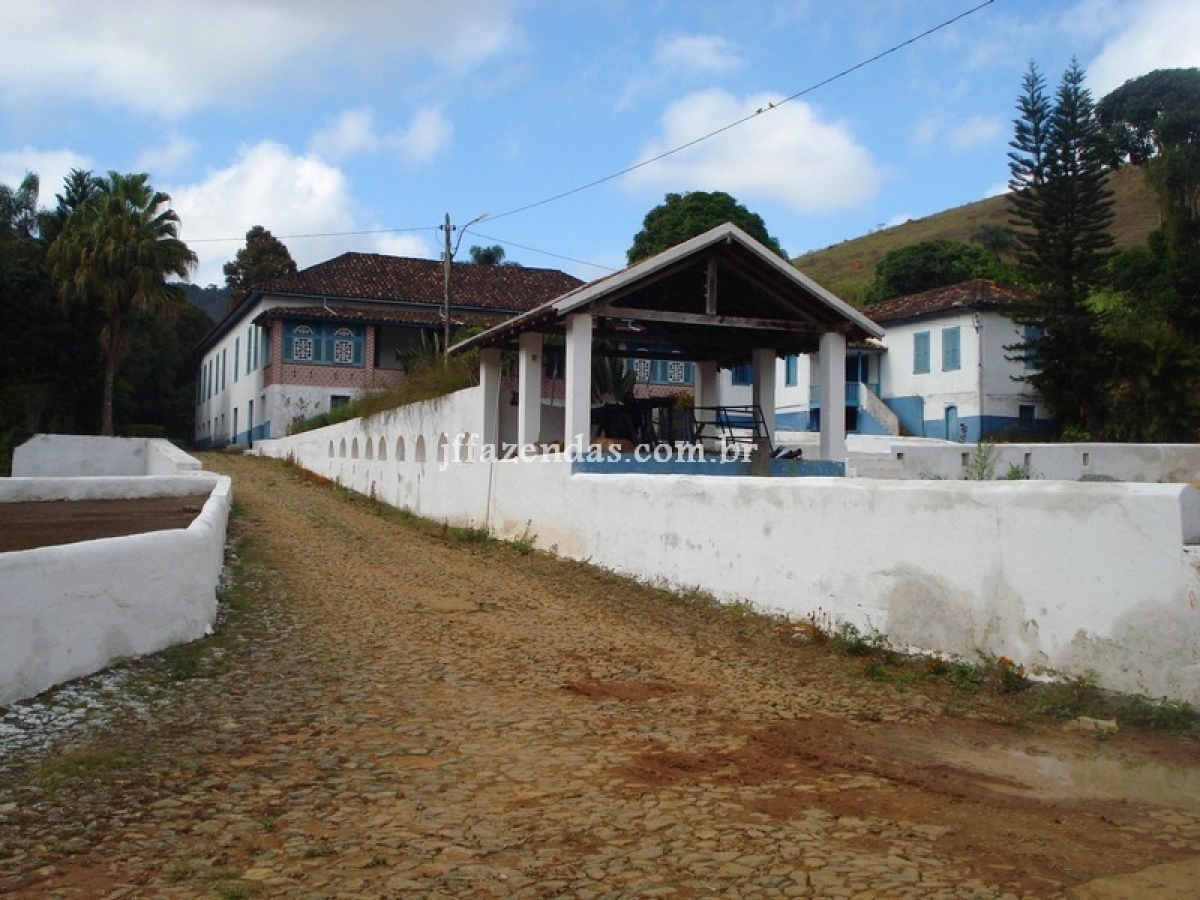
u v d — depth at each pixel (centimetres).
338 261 4169
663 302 1617
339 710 668
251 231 5934
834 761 559
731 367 1975
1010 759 564
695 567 1120
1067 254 2881
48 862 419
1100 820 465
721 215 3997
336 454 2775
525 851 430
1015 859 418
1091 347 2919
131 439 3098
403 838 445
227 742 593
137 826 460
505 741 599
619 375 2008
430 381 2203
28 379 3903
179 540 870
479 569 1353
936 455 1933
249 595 1109
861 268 7581
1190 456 1798
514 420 1880
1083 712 636
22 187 4347
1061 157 2870
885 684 738
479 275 4366
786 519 971
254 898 384
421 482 2073
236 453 3950
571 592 1171
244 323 4300
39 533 1388
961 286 3659
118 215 3759
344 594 1141
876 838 443
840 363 1585
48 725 612
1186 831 450
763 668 797
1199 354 2848
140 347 4338
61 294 3734
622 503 1284
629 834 449
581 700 699
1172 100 5834
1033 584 704
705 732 618
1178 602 612
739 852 427
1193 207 3697
